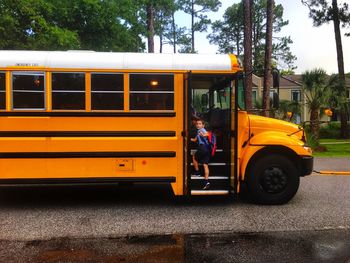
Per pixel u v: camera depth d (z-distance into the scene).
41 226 6.36
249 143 7.59
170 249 5.31
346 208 7.47
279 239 5.70
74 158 7.11
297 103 19.88
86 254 5.12
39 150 7.05
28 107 7.04
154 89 7.23
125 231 6.09
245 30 20.91
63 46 17.97
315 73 19.45
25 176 7.05
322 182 10.27
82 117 7.11
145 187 9.43
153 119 7.23
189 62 7.28
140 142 7.21
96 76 7.13
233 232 6.03
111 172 7.18
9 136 7.00
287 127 7.96
